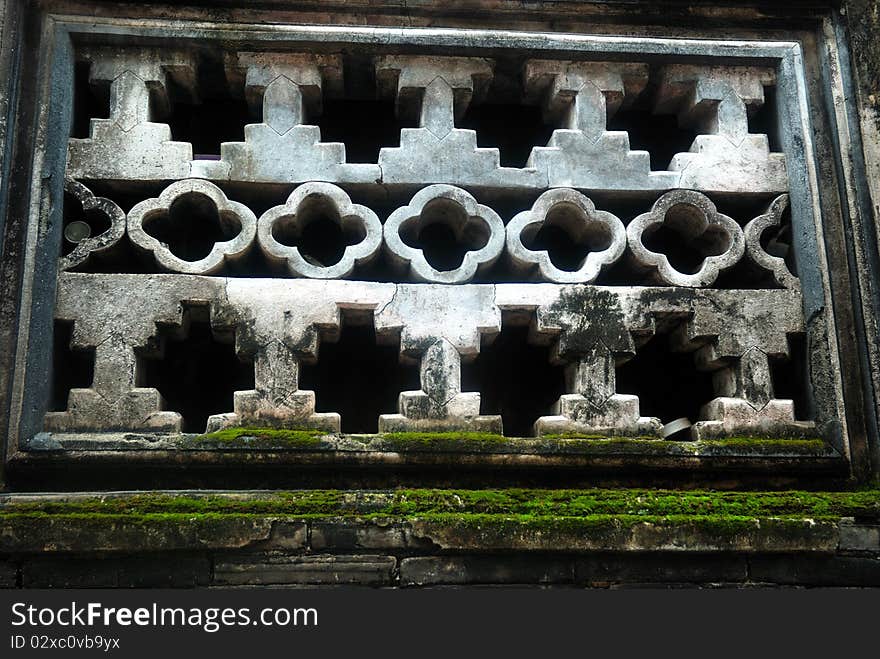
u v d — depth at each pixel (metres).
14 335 3.30
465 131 3.77
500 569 3.17
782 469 3.41
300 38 3.76
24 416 3.23
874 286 3.60
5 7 3.58
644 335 3.58
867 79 3.86
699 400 4.05
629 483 3.42
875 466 3.45
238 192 3.68
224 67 3.82
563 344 3.51
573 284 3.58
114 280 3.43
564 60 3.88
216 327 3.43
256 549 3.11
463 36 3.80
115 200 3.70
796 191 3.76
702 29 3.98
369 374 4.05
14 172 3.48
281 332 3.44
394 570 3.13
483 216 3.64
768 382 3.53
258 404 3.36
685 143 4.27
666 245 4.16
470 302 3.53
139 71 3.73
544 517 3.17
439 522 3.13
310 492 3.21
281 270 3.62
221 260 3.52
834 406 3.50
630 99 4.02
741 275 3.80
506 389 4.09
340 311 3.52
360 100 4.12
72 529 3.04
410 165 3.70
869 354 3.54
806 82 3.94
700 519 3.19
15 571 3.06
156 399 3.33
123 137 3.63
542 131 4.28
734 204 3.85
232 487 3.30
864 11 3.97
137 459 3.22
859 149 3.77
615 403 3.45
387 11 3.86
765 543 3.19
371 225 3.59
